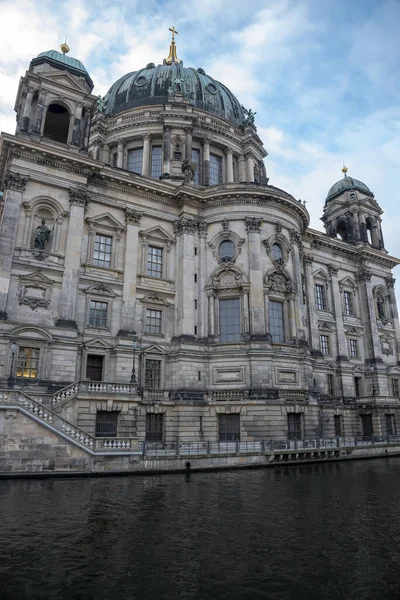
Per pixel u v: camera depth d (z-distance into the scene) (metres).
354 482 26.69
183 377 41.75
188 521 17.00
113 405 34.44
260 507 19.56
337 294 60.47
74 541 14.31
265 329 43.72
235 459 33.25
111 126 63.88
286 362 43.53
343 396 55.69
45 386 35.25
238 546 14.13
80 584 11.17
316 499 21.42
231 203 47.84
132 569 12.17
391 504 20.36
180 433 39.88
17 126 45.09
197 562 12.73
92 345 39.62
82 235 41.19
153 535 15.11
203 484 25.50
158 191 46.84
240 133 67.81
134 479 27.02
